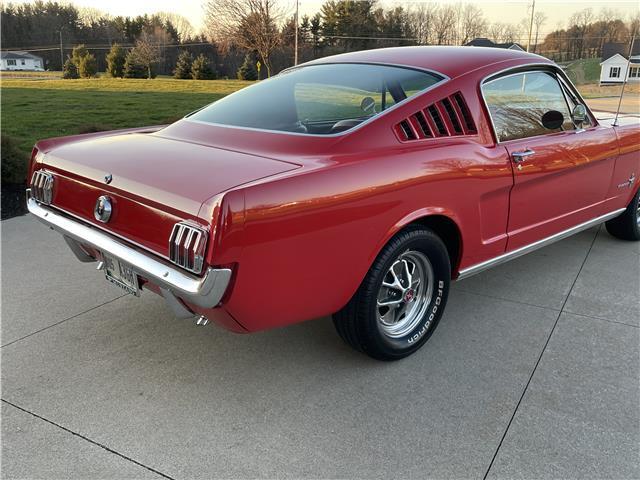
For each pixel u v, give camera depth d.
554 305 3.62
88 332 3.19
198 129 3.02
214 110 3.27
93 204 2.48
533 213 3.45
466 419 2.43
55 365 2.84
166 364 2.86
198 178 2.17
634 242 4.98
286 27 42.03
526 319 3.41
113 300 3.61
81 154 2.69
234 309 2.10
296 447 2.24
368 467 2.13
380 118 2.69
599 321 3.39
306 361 2.91
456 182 2.79
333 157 2.44
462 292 3.81
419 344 2.97
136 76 39.12
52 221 2.71
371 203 2.40
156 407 2.50
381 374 2.79
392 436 2.31
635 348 3.07
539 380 2.74
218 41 43.03
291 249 2.16
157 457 2.18
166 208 2.09
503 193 3.14
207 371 2.80
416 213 2.63
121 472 2.10
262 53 40.53
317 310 2.41
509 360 2.93
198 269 1.97
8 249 4.62
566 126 3.76
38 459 2.16
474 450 2.23
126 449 2.22
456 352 3.01
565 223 3.81
